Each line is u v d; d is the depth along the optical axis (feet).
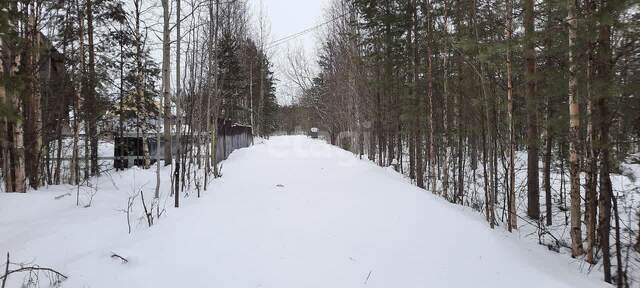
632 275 18.17
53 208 23.67
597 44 17.79
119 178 37.45
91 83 40.09
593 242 19.76
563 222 31.04
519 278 14.83
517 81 29.94
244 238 17.25
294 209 23.57
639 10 16.47
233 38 69.21
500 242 19.08
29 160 30.78
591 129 18.78
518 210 35.14
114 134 52.26
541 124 27.17
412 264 15.40
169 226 18.48
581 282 15.88
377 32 52.24
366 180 36.32
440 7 39.22
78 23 44.24
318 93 109.09
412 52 47.32
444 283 13.93
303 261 14.87
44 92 36.09
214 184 34.40
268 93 143.43
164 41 29.25
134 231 18.12
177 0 29.01
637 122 19.45
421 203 25.59
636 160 19.70
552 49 21.93
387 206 24.66
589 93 17.49
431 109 39.63
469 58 29.50
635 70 18.07
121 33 49.83
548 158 30.83
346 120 90.53
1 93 21.31
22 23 29.43
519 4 24.84
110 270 13.41
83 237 17.40
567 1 18.06
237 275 13.33
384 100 55.57
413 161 50.08
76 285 12.35
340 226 19.92
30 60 31.48
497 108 27.81
